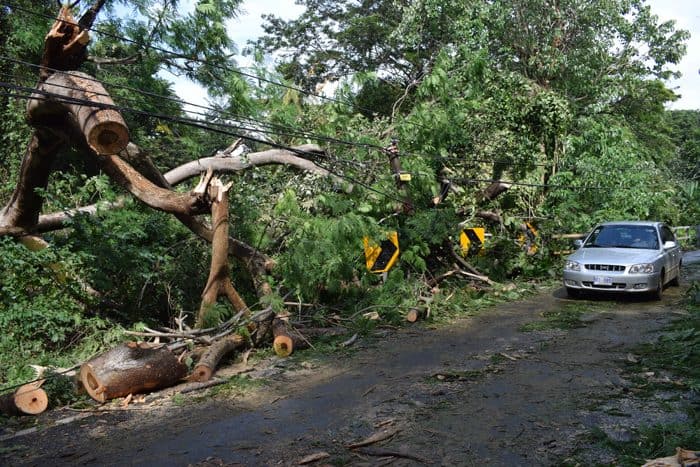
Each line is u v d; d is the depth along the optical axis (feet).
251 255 35.47
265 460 17.10
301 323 33.91
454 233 44.29
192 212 31.71
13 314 28.25
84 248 33.12
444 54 47.91
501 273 50.67
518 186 60.03
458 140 50.06
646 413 19.80
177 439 19.04
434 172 46.68
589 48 80.12
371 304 37.45
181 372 24.91
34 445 19.12
